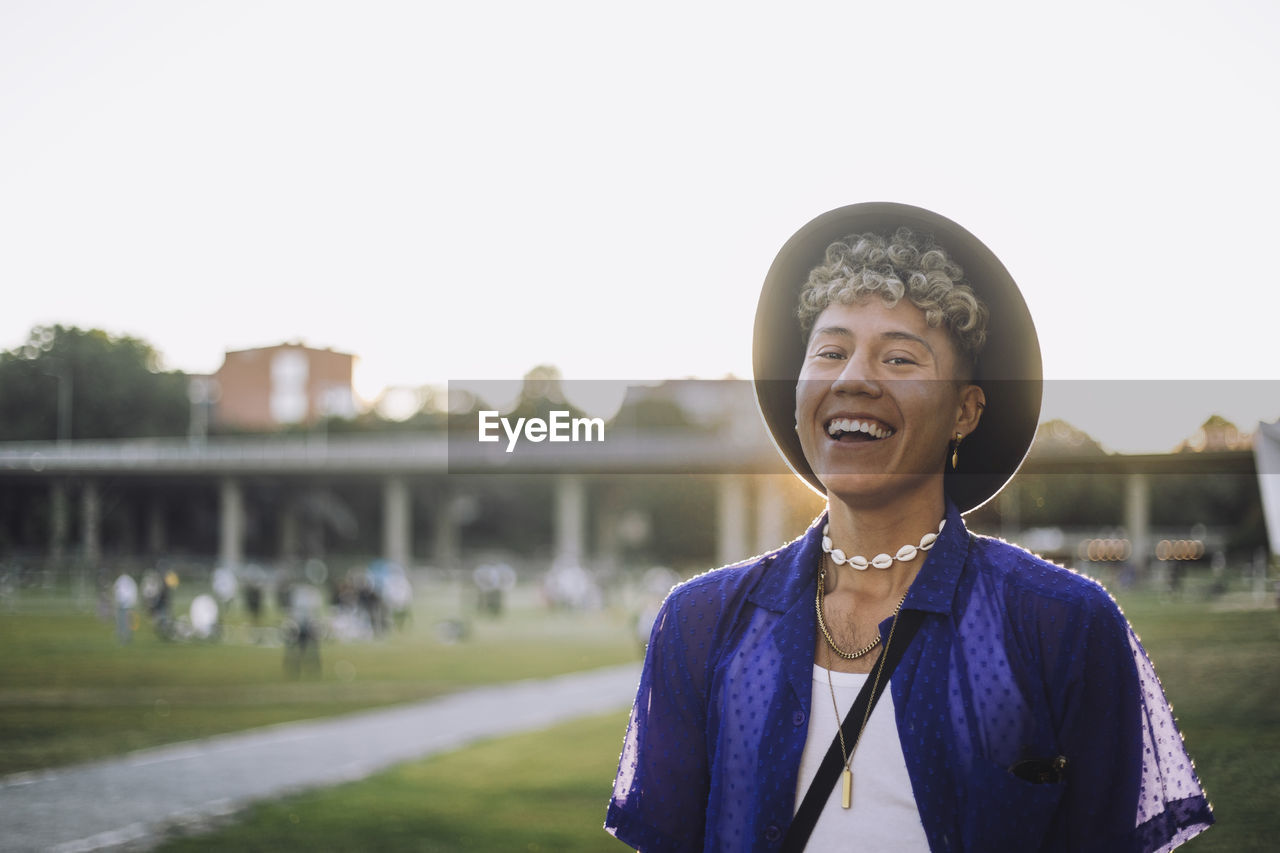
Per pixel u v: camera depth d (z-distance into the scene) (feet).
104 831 35.45
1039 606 5.85
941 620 5.89
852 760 5.74
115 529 282.97
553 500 335.47
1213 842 15.81
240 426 355.77
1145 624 58.03
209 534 327.88
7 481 260.01
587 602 192.75
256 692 76.74
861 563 6.14
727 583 6.53
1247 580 103.65
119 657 99.19
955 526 6.22
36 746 53.21
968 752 5.62
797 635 6.08
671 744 6.41
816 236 6.64
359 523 341.82
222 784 43.83
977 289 6.46
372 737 57.06
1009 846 5.52
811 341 6.33
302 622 91.45
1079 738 5.74
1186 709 26.50
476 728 60.54
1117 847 5.70
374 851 31.86
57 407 276.21
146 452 263.70
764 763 5.89
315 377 389.19
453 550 327.06
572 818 36.40
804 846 5.73
